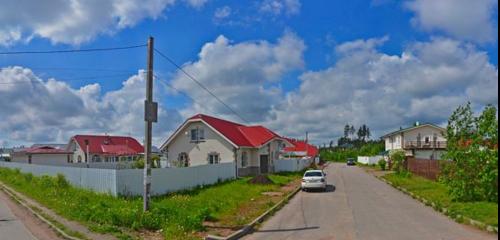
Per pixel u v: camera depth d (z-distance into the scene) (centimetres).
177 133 3984
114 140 7056
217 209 1788
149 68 1533
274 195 2520
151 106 1528
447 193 2241
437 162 3256
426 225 1468
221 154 3853
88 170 2356
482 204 1762
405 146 6344
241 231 1356
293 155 7425
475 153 1866
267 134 4675
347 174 4944
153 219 1365
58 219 1505
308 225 1516
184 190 2527
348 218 1655
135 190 2134
